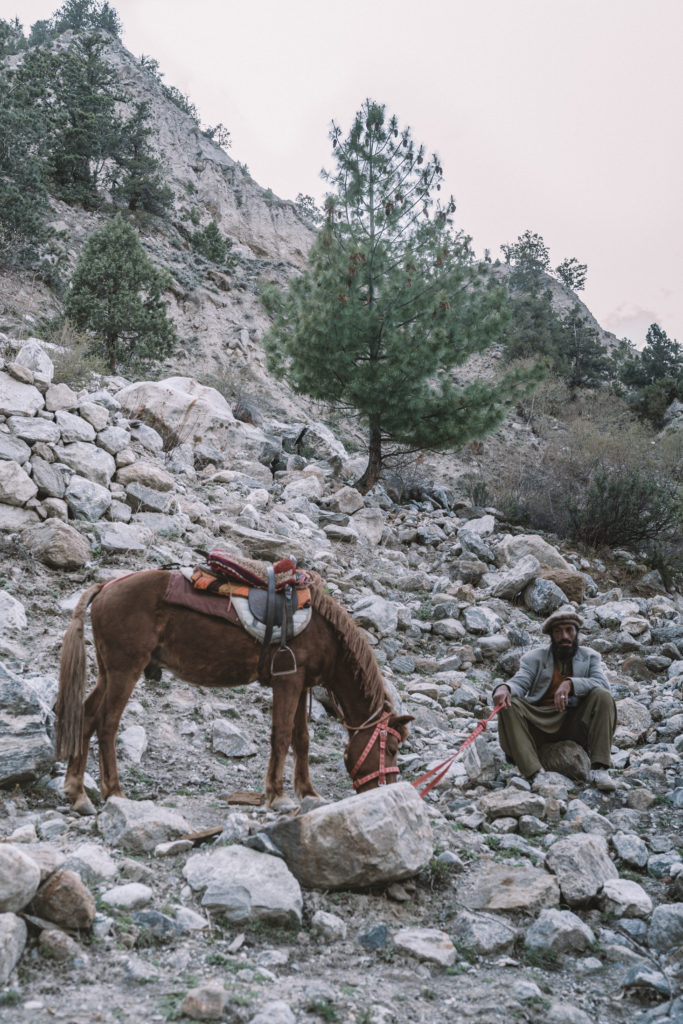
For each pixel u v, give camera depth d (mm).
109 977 3502
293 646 5348
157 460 13852
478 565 13594
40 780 5438
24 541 9375
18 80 41188
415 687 8930
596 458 23328
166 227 45531
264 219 63312
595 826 5824
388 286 16594
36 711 5445
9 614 7758
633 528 17922
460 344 16750
